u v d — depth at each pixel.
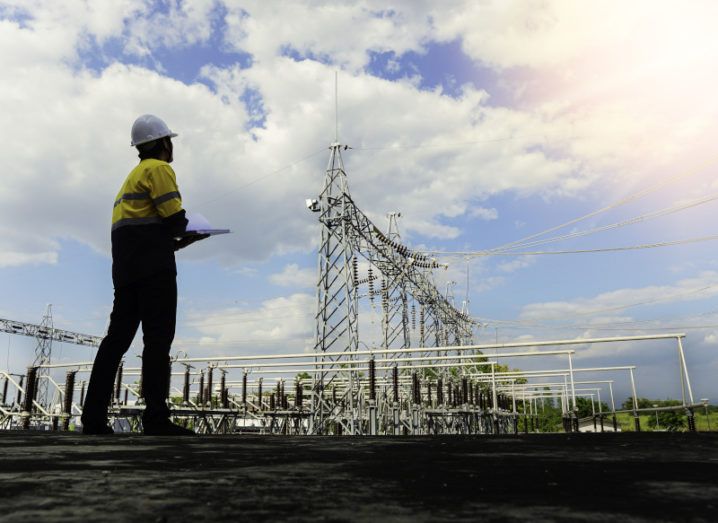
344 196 22.45
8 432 3.93
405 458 1.84
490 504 1.00
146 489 1.15
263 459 1.80
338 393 25.61
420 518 0.88
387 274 29.70
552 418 47.91
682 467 1.56
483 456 1.90
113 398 16.86
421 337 32.88
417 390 20.14
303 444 2.54
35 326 47.94
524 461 1.74
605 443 2.52
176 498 1.05
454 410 22.05
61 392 20.30
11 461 1.71
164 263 3.79
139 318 3.77
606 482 1.27
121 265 3.79
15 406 19.61
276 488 1.17
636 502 1.02
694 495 1.10
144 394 3.71
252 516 0.89
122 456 1.89
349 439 3.06
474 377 27.44
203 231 4.13
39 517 0.87
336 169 22.81
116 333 3.77
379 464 1.65
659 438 2.86
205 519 0.86
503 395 34.12
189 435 3.68
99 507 0.96
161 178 3.81
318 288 21.48
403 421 20.19
